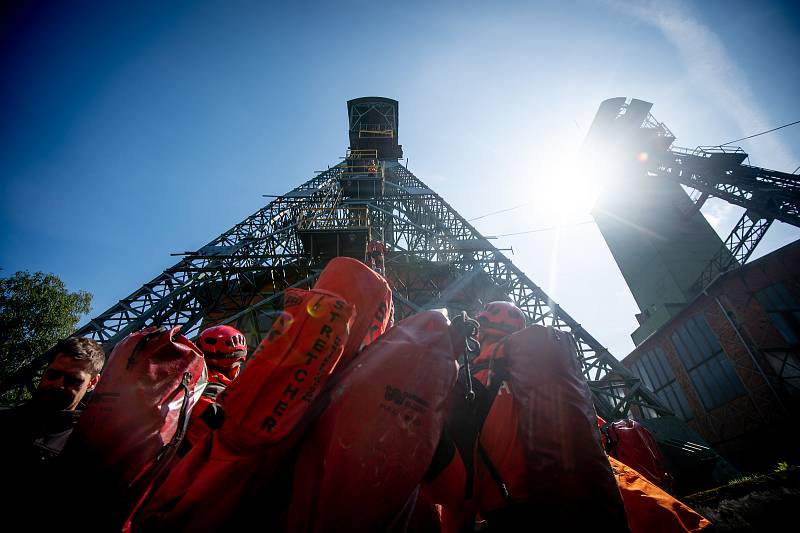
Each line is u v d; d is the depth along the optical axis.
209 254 13.23
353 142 22.98
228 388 1.09
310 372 1.01
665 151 23.75
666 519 1.70
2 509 1.09
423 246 15.34
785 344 16.33
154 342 1.36
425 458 1.04
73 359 1.69
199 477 0.97
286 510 1.01
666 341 23.05
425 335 1.25
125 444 1.14
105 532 1.07
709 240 24.98
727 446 18.89
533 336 1.62
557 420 1.33
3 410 1.53
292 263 12.20
